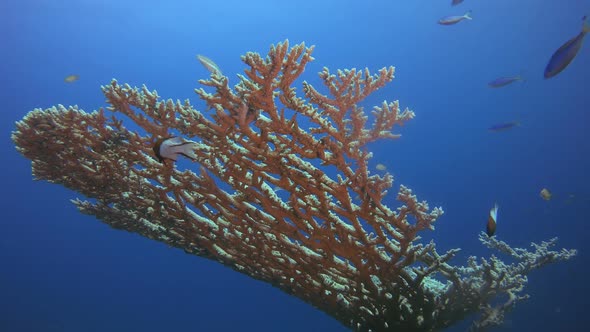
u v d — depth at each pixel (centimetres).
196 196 480
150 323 4212
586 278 2245
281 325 4034
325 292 536
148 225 593
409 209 402
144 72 3953
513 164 4041
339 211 424
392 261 448
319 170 394
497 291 502
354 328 574
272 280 586
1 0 3092
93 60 3762
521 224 3841
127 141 438
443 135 4222
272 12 3672
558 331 2092
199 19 3622
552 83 3678
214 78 348
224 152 400
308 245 461
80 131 439
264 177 419
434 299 511
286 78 333
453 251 465
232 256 569
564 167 3816
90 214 595
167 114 394
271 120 375
